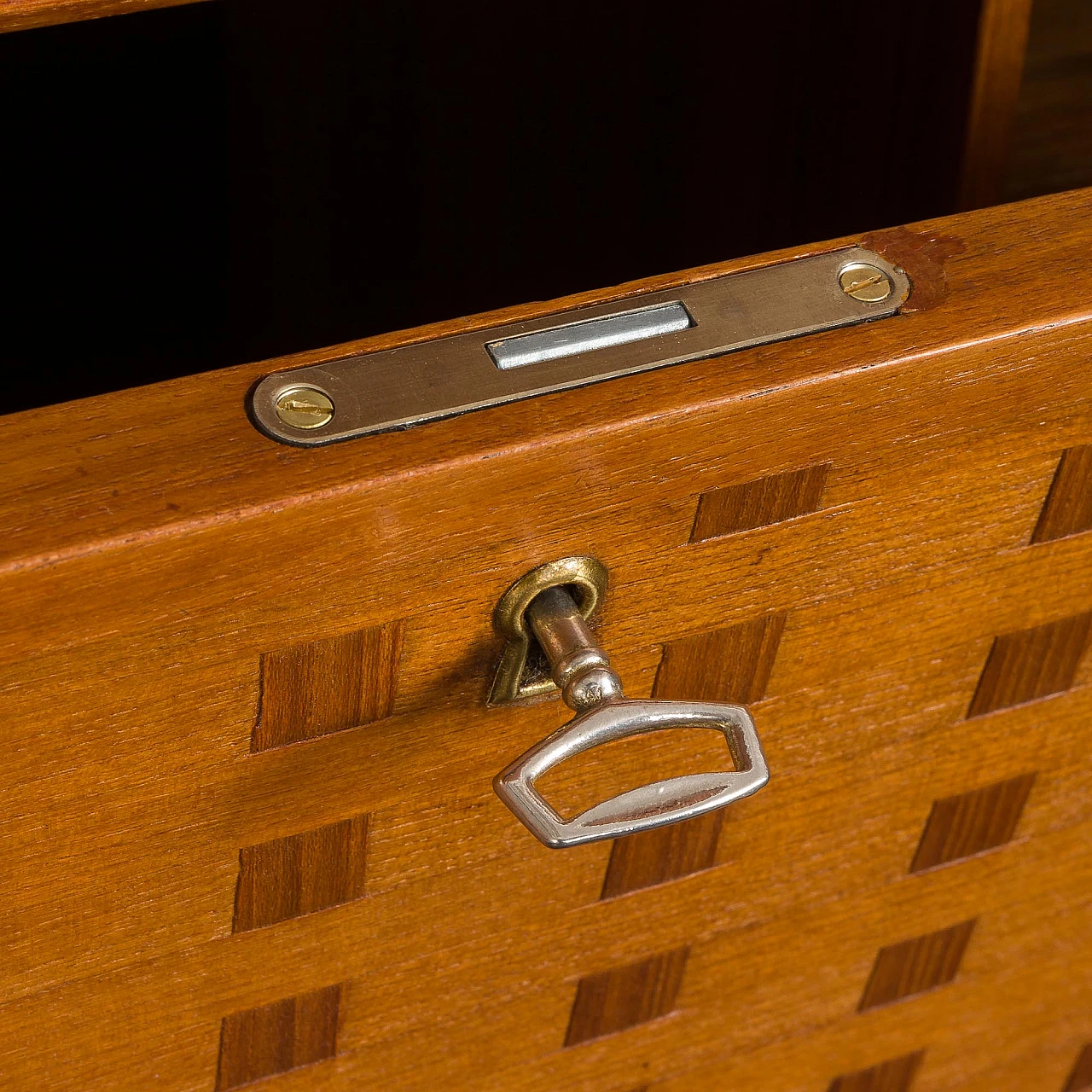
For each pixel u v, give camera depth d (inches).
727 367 14.6
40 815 15.1
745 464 15.3
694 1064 25.2
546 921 20.5
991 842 24.0
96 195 23.1
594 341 14.7
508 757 17.7
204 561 13.4
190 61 22.3
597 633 16.7
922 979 26.5
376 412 13.9
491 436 13.9
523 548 15.0
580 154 22.9
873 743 20.7
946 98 20.6
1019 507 18.0
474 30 21.4
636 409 14.2
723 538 16.2
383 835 17.7
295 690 15.3
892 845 22.9
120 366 24.6
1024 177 28.2
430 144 22.6
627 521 15.3
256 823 16.6
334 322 24.6
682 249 23.9
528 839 19.0
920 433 16.1
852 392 15.0
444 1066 22.2
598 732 14.6
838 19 20.7
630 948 21.9
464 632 15.7
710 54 21.6
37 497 13.0
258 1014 19.3
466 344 14.6
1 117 22.1
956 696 20.7
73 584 13.0
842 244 15.9
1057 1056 31.0
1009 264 15.8
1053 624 20.3
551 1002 22.1
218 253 24.0
